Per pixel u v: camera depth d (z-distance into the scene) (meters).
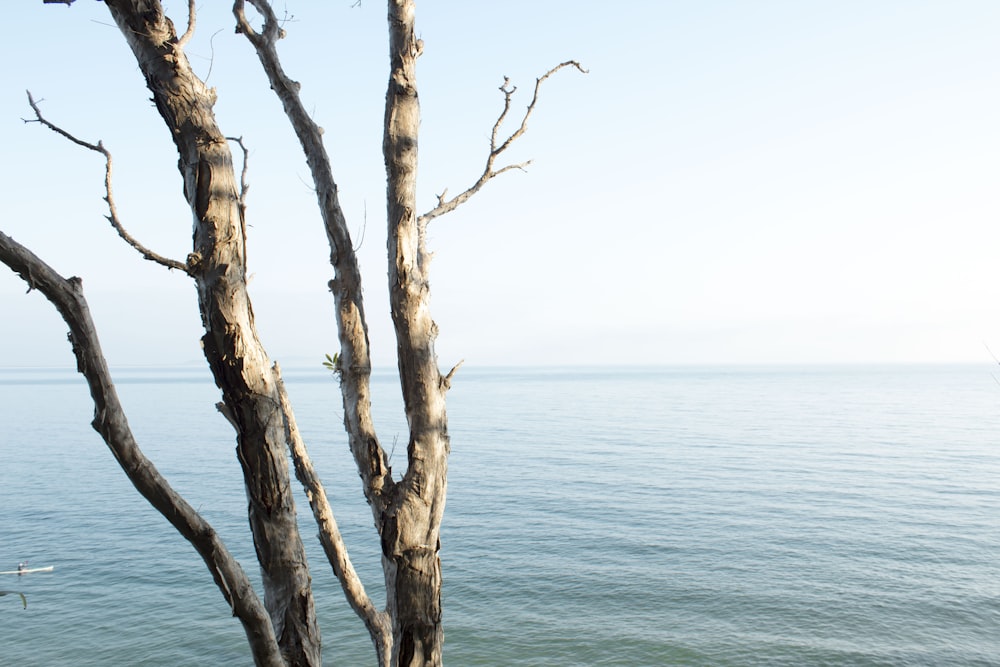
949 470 84.19
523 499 65.94
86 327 2.06
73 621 34.41
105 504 62.25
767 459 94.81
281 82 3.47
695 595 38.56
